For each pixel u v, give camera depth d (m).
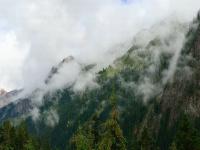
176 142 61.50
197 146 59.75
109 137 43.31
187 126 61.88
